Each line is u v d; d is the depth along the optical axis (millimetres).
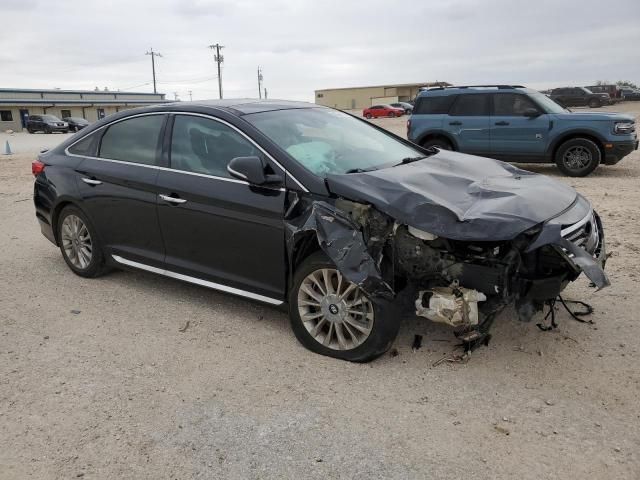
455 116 12727
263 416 3301
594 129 11477
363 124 5344
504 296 3412
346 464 2877
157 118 4902
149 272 5020
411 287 3684
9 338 4398
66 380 3750
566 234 3535
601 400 3332
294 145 4270
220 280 4484
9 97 65000
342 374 3727
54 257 6551
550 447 2945
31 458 2986
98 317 4754
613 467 2785
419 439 3049
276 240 4023
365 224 3602
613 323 4301
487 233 3293
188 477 2824
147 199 4770
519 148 12180
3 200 10719
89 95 75562
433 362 3818
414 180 3900
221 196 4254
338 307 3818
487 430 3102
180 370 3848
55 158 5684
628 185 10633
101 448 3055
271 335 4332
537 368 3701
